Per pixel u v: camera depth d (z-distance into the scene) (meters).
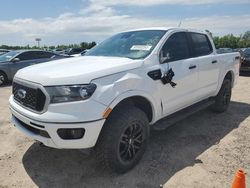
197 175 3.65
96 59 4.07
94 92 3.23
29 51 12.14
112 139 3.39
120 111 3.54
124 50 4.42
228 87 6.33
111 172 3.64
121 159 3.56
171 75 4.20
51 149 4.39
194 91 4.97
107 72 3.42
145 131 3.83
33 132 3.49
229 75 6.46
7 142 4.70
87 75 3.27
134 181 3.51
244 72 13.61
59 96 3.17
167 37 4.47
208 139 4.84
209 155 4.23
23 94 3.55
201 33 5.49
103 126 3.40
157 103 4.04
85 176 3.63
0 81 11.41
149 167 3.84
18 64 11.70
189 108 5.15
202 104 5.46
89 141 3.25
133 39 4.62
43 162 4.00
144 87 3.77
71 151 4.32
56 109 3.18
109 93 3.32
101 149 3.42
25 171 3.76
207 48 5.59
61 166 3.89
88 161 4.02
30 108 3.44
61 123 3.15
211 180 3.54
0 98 8.40
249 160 4.09
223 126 5.52
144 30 4.82
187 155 4.21
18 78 3.76
